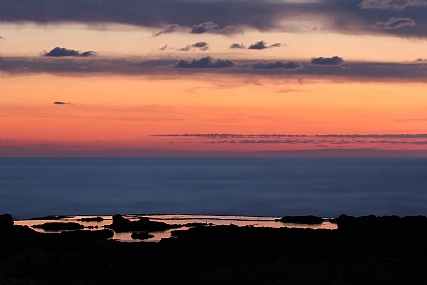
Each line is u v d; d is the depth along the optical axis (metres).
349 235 45.34
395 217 56.47
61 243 43.75
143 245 42.84
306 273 31.06
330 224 57.94
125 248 41.78
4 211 96.44
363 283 29.95
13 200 115.25
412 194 130.25
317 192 136.38
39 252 35.66
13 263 34.34
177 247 42.41
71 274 33.09
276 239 43.91
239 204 108.12
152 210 97.56
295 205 106.88
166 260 37.88
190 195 127.56
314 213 95.19
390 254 38.53
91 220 62.50
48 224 55.78
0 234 46.03
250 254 39.59
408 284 29.48
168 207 102.62
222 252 40.38
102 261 37.53
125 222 55.75
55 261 35.00
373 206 105.44
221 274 31.69
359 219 55.97
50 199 116.94
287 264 32.97
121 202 111.06
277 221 61.38
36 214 92.19
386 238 44.12
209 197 122.50
